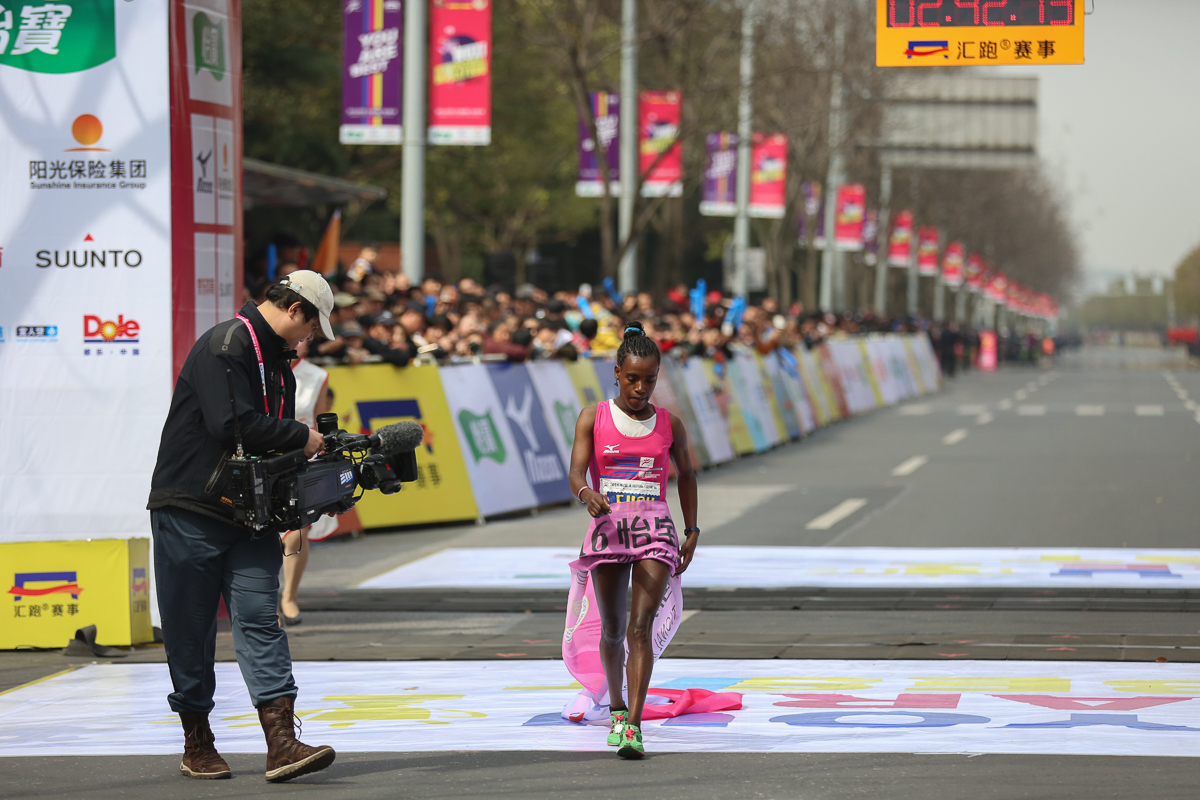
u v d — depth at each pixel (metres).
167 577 12.25
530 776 12.09
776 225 113.94
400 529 30.47
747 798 11.27
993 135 92.06
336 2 72.44
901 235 128.25
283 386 12.56
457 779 12.03
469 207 112.31
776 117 79.19
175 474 12.26
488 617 20.69
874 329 94.19
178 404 12.27
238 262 21.02
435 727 14.00
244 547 12.30
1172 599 21.00
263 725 12.15
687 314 49.00
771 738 13.26
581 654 13.93
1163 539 27.72
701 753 12.77
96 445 19.41
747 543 27.95
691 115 69.06
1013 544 27.39
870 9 83.81
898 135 92.44
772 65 76.88
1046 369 146.88
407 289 36.44
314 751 11.98
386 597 22.33
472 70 39.69
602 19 69.62
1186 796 11.09
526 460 33.72
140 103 19.27
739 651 17.50
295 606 20.36
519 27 64.75
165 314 19.34
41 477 19.41
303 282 12.36
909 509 33.00
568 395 36.56
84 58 19.30
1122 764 12.06
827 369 64.56
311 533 20.56
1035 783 11.51
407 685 16.03
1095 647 17.39
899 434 56.19
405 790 11.72
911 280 146.50
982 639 18.05
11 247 19.38
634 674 12.74
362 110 39.59
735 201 69.62
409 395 30.47
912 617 19.88
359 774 12.27
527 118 96.81
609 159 60.28
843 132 89.88
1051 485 37.34
